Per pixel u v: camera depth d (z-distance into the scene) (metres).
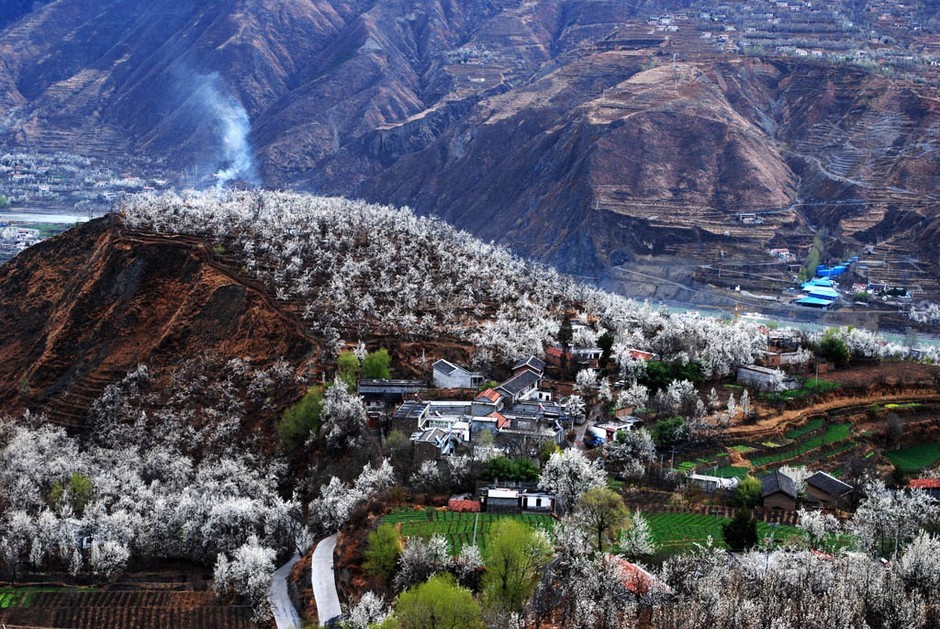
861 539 187.88
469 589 165.50
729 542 186.62
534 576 166.12
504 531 166.00
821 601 152.38
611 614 149.88
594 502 182.62
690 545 188.50
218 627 190.12
